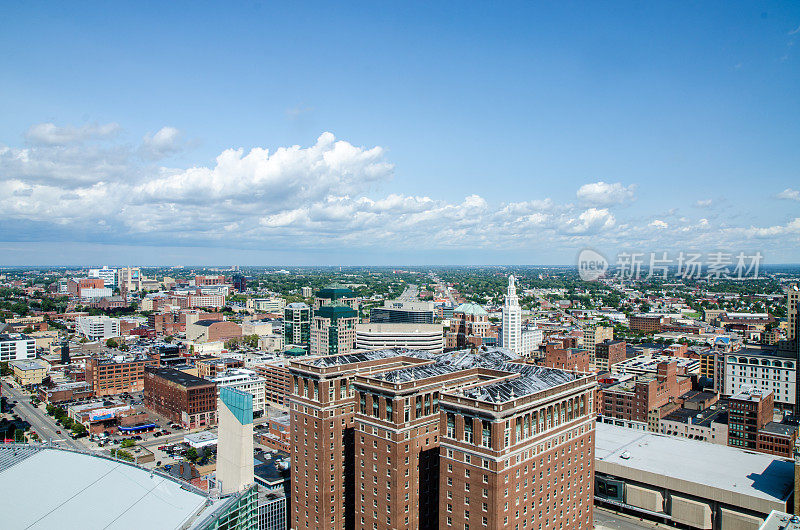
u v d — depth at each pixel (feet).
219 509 411.54
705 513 618.44
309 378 561.84
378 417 504.02
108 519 411.75
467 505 441.68
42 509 428.15
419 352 649.61
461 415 441.27
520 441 440.86
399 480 490.49
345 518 570.87
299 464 579.48
